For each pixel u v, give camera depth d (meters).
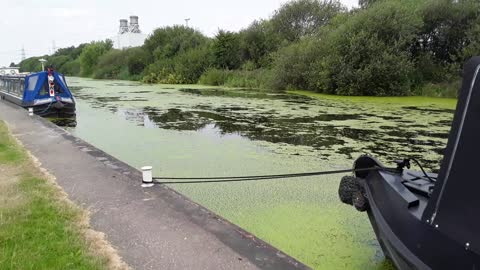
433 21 21.30
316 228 4.19
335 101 17.33
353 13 25.66
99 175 5.20
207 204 4.89
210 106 15.79
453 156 2.42
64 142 7.44
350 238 3.94
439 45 21.58
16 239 3.11
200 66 36.62
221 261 2.97
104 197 4.35
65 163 5.84
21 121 10.23
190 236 3.38
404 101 17.14
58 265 2.74
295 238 3.94
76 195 4.41
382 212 3.22
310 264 3.41
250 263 2.95
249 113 13.48
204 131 10.09
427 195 3.16
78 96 21.47
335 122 11.29
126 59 50.84
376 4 22.72
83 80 48.34
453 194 2.39
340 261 3.47
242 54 34.09
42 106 12.54
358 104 15.99
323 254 3.60
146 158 7.25
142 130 10.33
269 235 4.01
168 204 4.14
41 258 2.83
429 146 8.15
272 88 25.73
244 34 34.22
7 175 5.05
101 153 6.51
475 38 19.66
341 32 21.11
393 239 2.89
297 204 4.88
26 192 4.27
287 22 33.78
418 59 21.23
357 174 3.96
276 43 32.03
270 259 3.02
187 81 36.97
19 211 3.67
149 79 40.25
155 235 3.39
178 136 9.43
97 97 20.75
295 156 7.35
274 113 13.38
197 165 6.74
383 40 20.20
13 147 6.80
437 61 21.38
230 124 11.16
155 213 3.89
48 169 5.50
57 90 13.34
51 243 3.07
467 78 2.39
